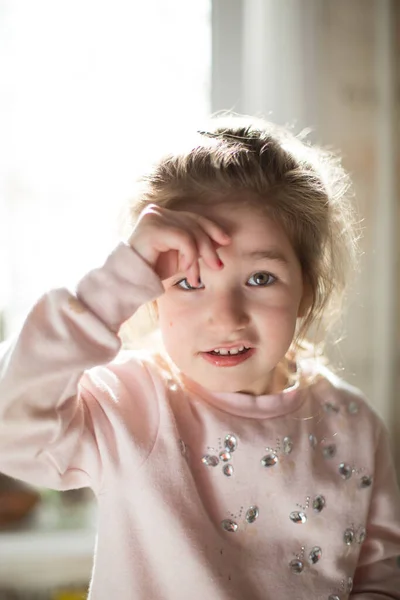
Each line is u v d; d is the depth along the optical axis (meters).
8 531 1.01
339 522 0.64
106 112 1.06
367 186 1.01
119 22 1.05
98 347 0.55
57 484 0.59
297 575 0.61
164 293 0.59
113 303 0.55
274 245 0.60
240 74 1.05
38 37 1.05
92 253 1.05
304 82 1.00
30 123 1.05
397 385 1.02
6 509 1.03
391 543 0.67
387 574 0.68
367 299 1.01
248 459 0.62
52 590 0.99
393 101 1.02
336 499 0.64
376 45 1.01
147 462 0.59
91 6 1.05
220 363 0.59
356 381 1.01
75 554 1.00
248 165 0.60
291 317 0.60
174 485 0.59
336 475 0.65
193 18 1.06
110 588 0.59
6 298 1.05
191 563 0.58
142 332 0.68
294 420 0.64
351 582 0.64
